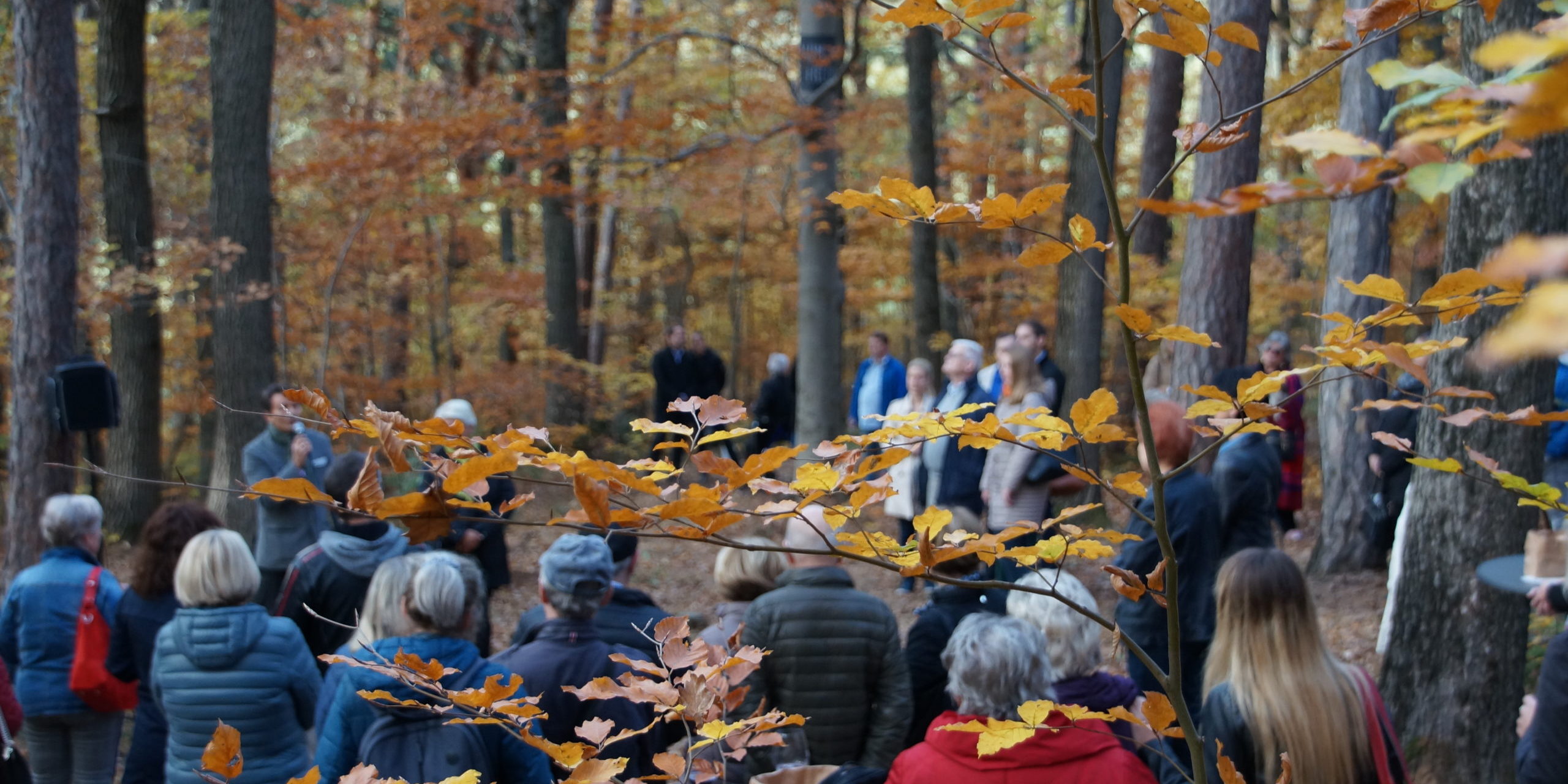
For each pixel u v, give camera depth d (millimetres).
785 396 12133
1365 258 7113
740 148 12781
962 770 1977
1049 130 16953
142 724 3699
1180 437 3744
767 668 2869
